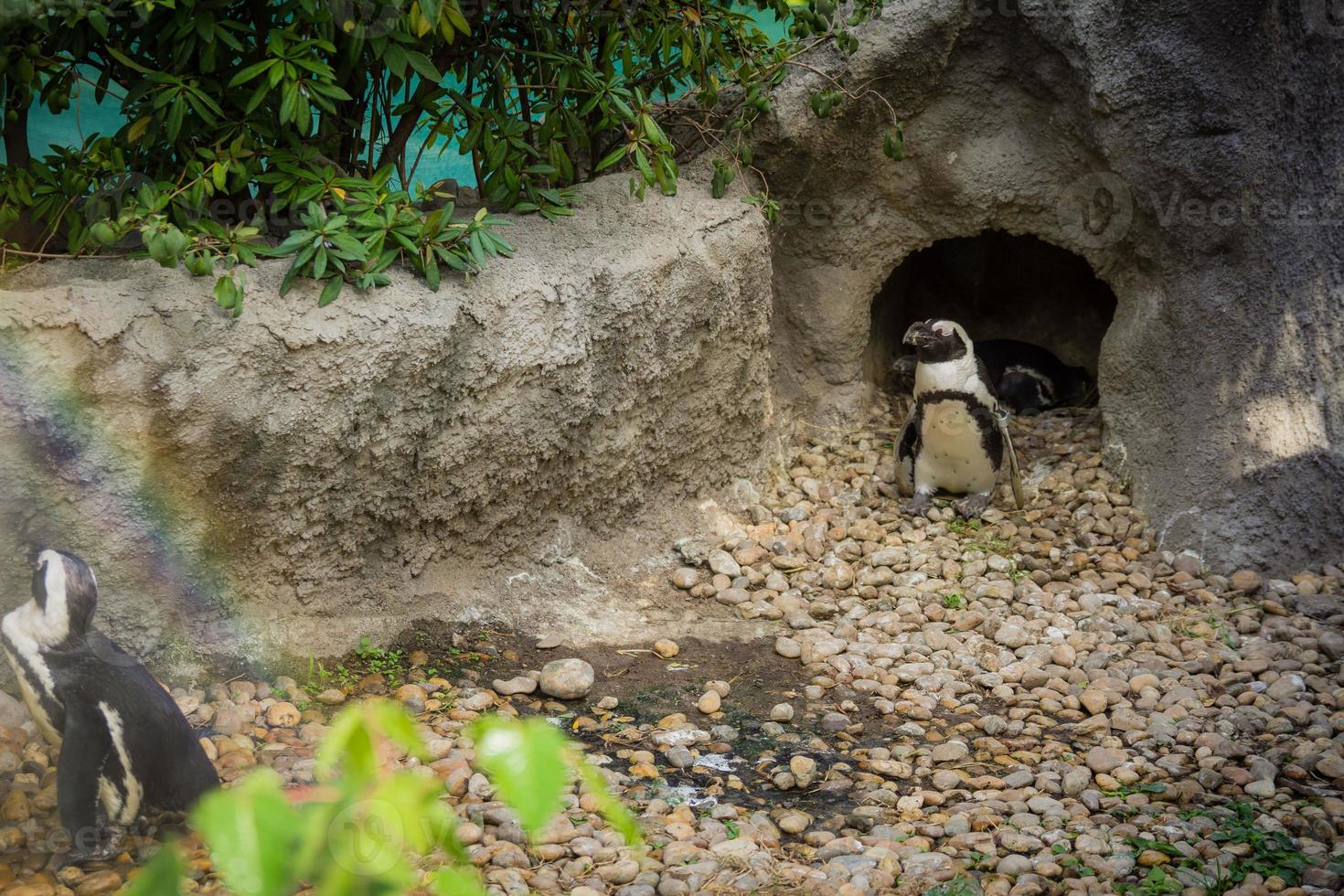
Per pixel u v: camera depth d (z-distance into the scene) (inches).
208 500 159.3
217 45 175.0
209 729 155.3
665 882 129.6
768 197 249.9
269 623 172.2
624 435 215.3
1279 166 225.1
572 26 216.7
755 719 177.6
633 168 236.1
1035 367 306.2
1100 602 215.0
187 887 118.6
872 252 265.4
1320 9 219.6
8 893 118.0
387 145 201.6
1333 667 191.0
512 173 202.4
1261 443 226.4
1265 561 222.2
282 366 158.1
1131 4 222.8
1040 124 247.4
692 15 215.6
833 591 223.3
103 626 153.7
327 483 170.9
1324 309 225.3
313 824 36.6
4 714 146.1
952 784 157.6
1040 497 254.2
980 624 208.2
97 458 146.2
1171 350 241.0
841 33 228.5
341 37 182.5
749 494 249.9
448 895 43.2
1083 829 144.4
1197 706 179.0
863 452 270.5
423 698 171.8
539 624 201.0
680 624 207.8
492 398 186.9
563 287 192.5
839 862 135.4
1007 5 236.1
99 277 157.6
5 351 136.5
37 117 222.1
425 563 193.2
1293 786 157.2
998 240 318.0
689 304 216.2
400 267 180.2
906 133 252.1
